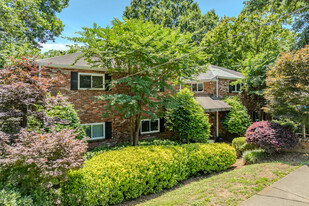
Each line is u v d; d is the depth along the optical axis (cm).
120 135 1028
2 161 373
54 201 432
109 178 462
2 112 505
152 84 896
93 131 954
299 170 557
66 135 459
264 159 740
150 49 736
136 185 490
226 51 2483
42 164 380
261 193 423
